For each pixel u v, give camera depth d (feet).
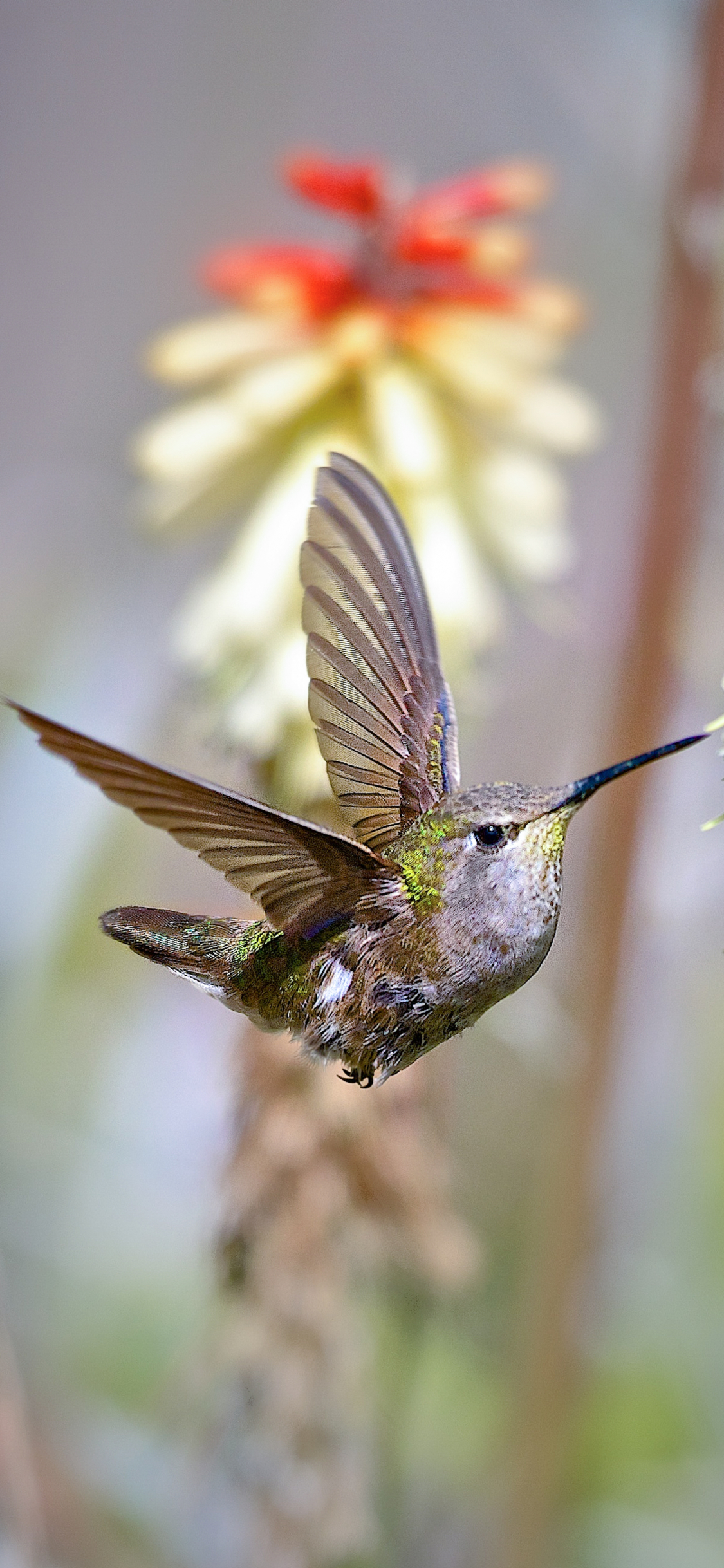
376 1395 6.77
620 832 6.66
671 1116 6.95
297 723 6.60
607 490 6.95
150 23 8.32
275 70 8.00
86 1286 6.93
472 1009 6.33
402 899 6.33
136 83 8.40
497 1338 6.89
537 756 6.97
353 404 6.72
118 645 6.87
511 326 6.73
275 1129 6.61
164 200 8.36
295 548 6.65
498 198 6.69
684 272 6.62
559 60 6.77
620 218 6.99
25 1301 6.89
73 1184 6.95
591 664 6.91
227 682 6.64
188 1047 6.95
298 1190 6.60
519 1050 6.79
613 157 6.86
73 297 8.23
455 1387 6.88
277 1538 6.63
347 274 6.73
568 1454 6.72
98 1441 6.79
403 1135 6.63
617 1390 6.88
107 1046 6.95
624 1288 6.90
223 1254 6.63
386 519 6.37
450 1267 6.65
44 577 6.95
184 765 6.79
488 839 6.32
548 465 6.73
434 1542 6.81
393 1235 6.63
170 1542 6.74
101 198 8.32
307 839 6.31
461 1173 6.91
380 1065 6.34
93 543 6.99
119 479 7.52
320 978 6.35
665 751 6.28
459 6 7.20
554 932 6.32
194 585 6.91
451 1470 6.85
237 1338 6.63
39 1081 6.94
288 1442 6.63
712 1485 6.86
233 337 6.73
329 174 6.70
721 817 6.13
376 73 7.70
